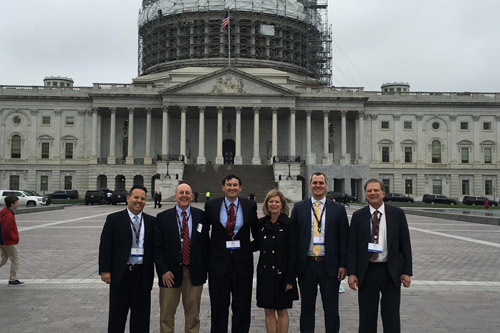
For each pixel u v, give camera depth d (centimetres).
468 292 1473
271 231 1009
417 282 1608
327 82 11550
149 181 8731
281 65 10325
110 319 962
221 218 1016
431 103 9438
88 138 9138
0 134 9088
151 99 8944
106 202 6888
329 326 998
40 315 1205
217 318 998
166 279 972
